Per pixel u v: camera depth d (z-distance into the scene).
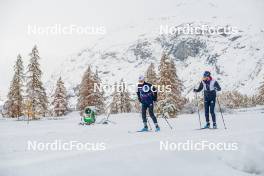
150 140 8.63
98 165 6.12
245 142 8.33
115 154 6.80
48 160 6.42
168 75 38.09
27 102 38.25
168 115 25.95
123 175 5.89
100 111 45.19
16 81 42.41
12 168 5.98
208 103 12.15
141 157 6.70
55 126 15.48
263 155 7.78
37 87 40.44
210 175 6.48
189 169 6.57
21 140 9.22
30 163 6.26
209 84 12.07
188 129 12.28
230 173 6.72
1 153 7.30
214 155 7.41
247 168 7.35
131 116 28.36
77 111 49.47
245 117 18.06
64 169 5.89
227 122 14.94
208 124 12.12
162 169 6.34
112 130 12.36
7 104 42.69
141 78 11.86
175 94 37.81
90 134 10.68
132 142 8.45
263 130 10.16
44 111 40.72
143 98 11.84
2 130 13.20
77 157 6.59
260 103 62.62
